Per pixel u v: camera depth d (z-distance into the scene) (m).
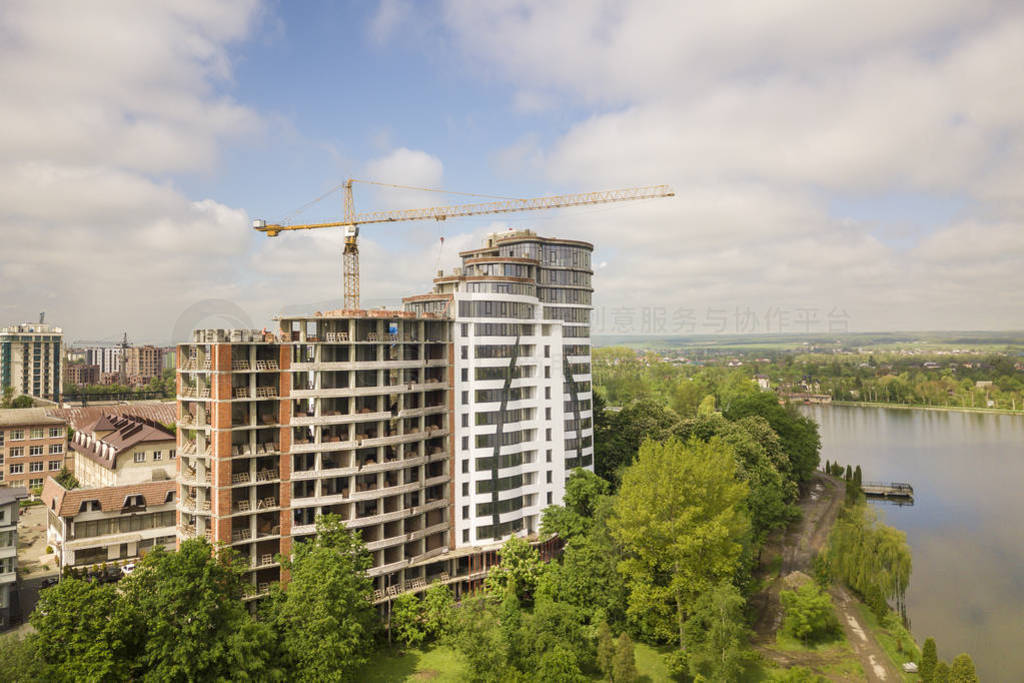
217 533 78.69
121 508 94.50
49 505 100.38
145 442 110.00
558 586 86.44
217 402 78.69
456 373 99.75
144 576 64.69
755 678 74.44
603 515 89.69
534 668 70.94
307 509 85.06
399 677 73.75
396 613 83.00
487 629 71.44
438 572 97.75
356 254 180.50
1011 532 132.25
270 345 83.31
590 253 123.56
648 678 74.06
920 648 84.25
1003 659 82.31
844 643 83.75
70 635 59.00
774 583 102.31
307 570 69.81
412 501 94.56
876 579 94.12
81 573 90.06
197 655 60.97
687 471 81.88
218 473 78.50
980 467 192.62
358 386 88.19
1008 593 102.81
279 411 82.38
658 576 83.00
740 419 153.50
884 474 183.50
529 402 108.50
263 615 73.75
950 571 111.81
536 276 113.75
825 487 163.50
